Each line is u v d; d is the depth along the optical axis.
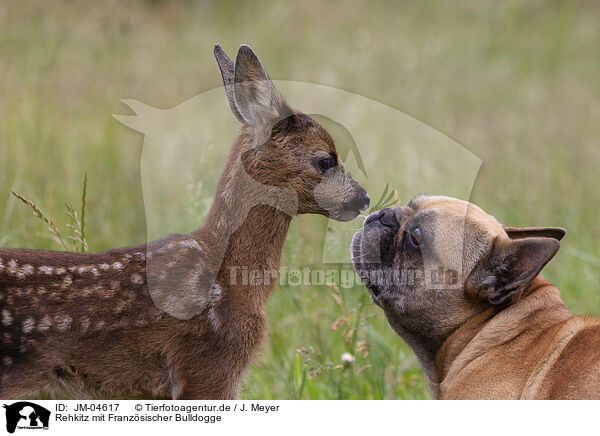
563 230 8.39
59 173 14.61
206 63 21.09
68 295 8.38
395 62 23.53
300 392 9.70
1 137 14.99
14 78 16.56
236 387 8.83
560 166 18.05
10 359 8.21
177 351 8.61
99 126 16.34
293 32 26.28
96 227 13.52
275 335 11.16
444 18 29.16
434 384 8.45
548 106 22.36
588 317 7.68
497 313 7.95
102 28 18.23
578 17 29.92
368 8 29.28
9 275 8.25
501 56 26.20
